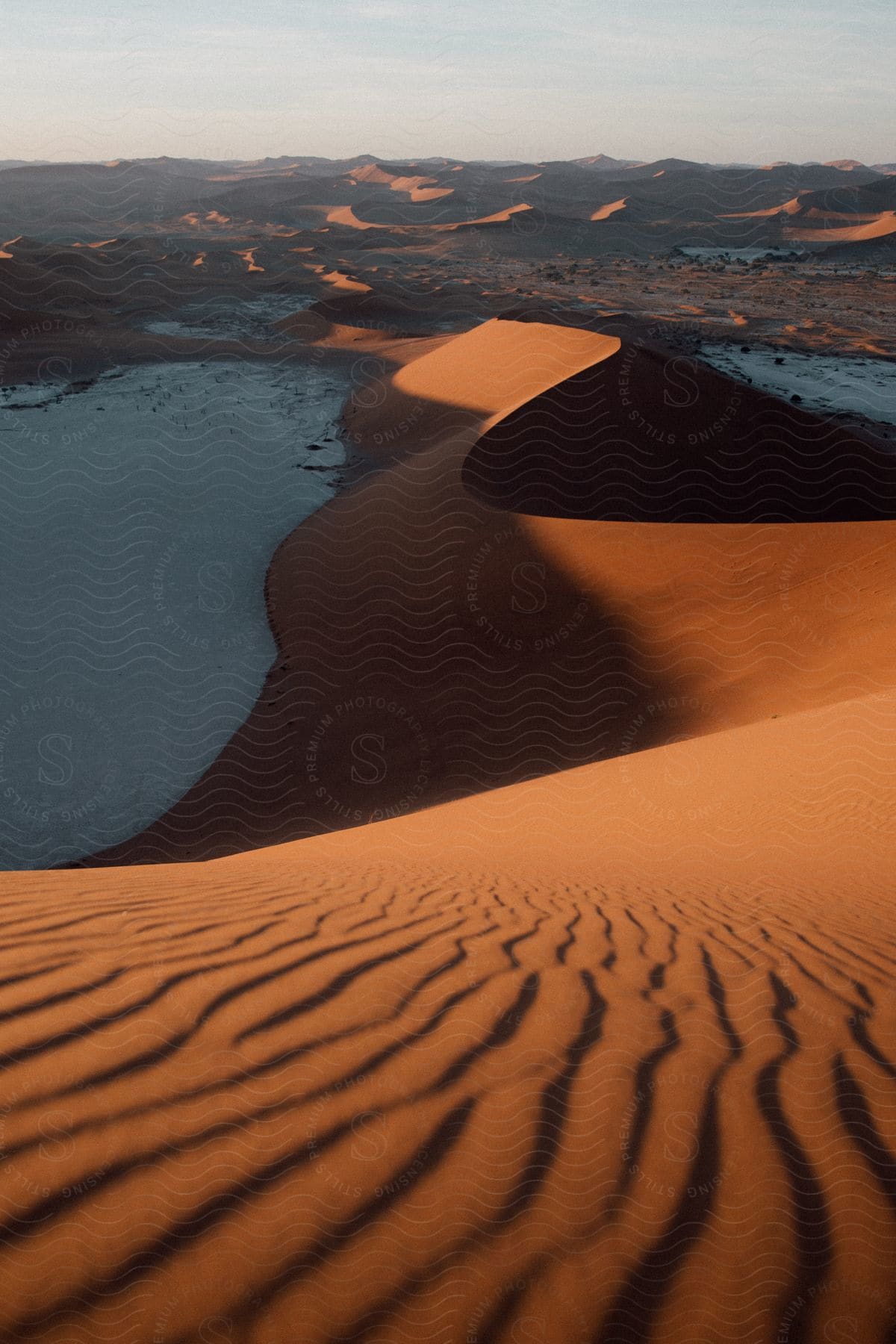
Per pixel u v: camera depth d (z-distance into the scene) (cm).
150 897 416
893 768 813
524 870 609
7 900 380
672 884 551
